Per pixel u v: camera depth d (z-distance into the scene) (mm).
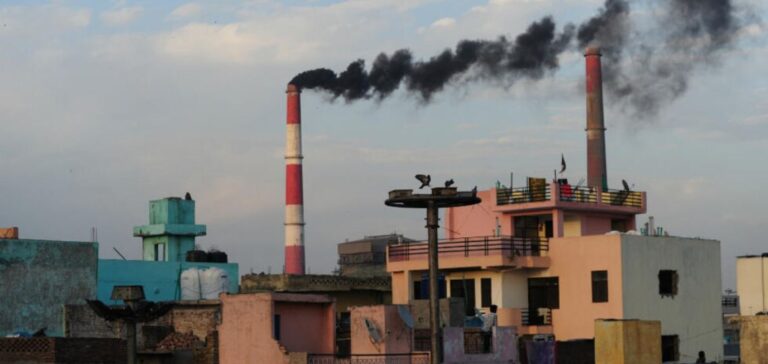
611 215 110625
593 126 141625
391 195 69938
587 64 142625
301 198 164000
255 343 74812
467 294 103312
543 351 86125
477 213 110312
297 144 164875
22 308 92375
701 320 104750
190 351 77438
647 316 100312
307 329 76625
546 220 107562
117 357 75250
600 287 99688
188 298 107562
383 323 75312
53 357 72312
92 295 95750
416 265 104062
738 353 116312
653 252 101562
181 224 120812
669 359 102000
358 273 142625
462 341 78938
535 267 101750
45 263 93875
